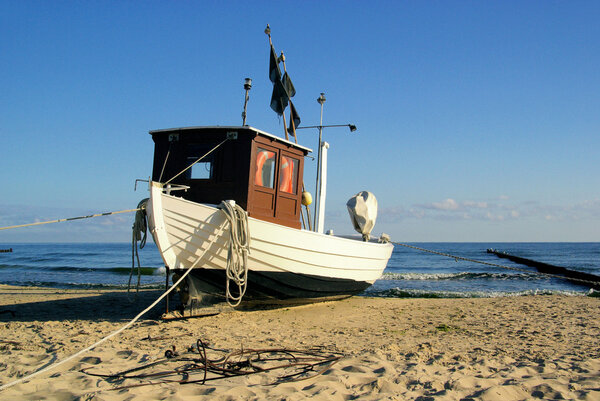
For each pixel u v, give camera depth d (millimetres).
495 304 12297
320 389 4012
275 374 4590
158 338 6711
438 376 4559
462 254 66250
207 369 4699
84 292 14953
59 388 4023
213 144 8547
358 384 4293
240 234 7680
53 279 23906
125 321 8469
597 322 9078
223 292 8570
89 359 5277
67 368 4824
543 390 4148
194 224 7633
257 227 7902
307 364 4996
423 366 4980
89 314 9602
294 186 9391
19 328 7676
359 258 10516
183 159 8766
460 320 9414
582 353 6031
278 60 11312
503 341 7008
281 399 3691
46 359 5262
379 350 5922
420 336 7473
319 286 9781
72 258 51281
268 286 8781
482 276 26797
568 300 13453
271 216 8688
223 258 7938
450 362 5309
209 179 8453
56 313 9750
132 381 4258
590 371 4898
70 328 7656
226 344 6367
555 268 30766
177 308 8539
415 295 16922
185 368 4785
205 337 6891
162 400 3654
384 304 12008
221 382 4246
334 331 7840
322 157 11898
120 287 18438
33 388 4031
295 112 12070
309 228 10719
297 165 9484
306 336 7246
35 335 6996
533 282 23609
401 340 7000
